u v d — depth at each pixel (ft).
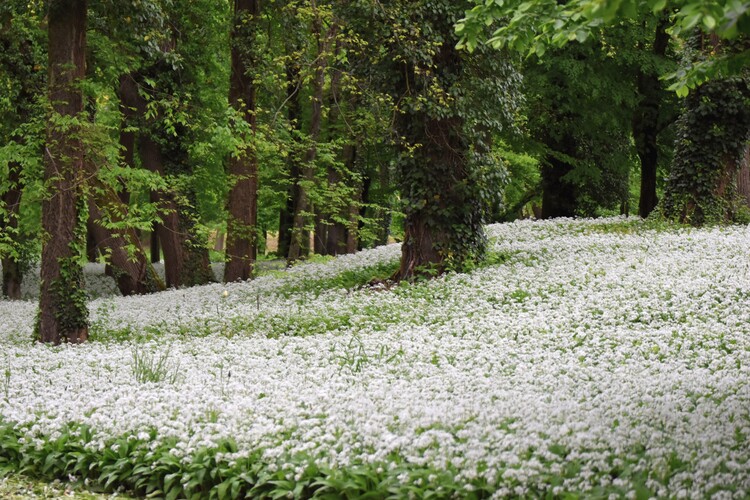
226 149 69.62
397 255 76.18
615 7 18.47
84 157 49.60
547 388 30.58
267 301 61.16
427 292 53.83
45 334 48.57
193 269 87.10
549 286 50.01
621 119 92.48
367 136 66.54
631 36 86.28
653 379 30.48
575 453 21.74
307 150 83.35
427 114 58.03
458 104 58.34
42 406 32.45
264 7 75.00
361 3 55.31
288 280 69.31
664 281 47.57
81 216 49.32
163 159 85.71
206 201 116.47
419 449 23.72
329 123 95.45
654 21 82.89
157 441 26.89
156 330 53.57
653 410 25.48
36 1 50.60
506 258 64.34
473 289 51.93
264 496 23.61
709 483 19.11
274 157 80.28
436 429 25.20
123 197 93.71
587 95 88.74
